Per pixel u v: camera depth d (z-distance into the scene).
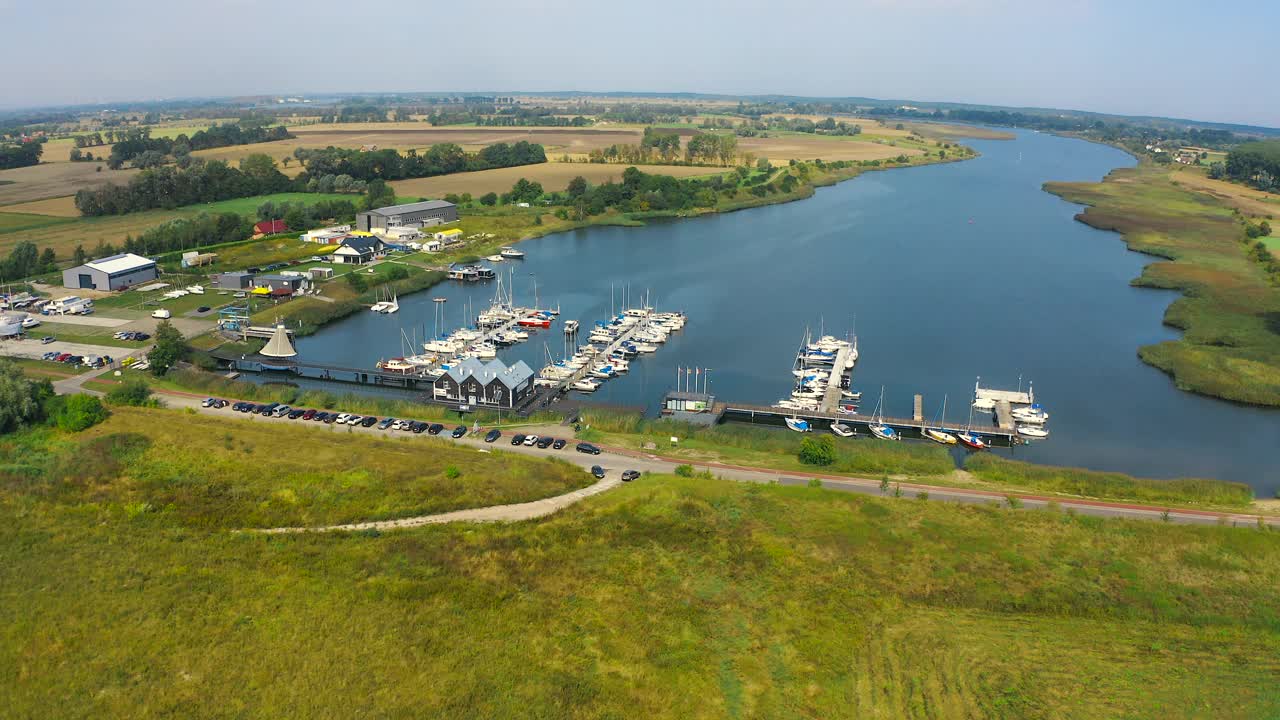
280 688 72.81
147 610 83.38
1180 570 93.25
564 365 175.88
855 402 160.88
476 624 82.50
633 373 177.50
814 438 136.25
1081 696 73.94
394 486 112.31
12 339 180.75
